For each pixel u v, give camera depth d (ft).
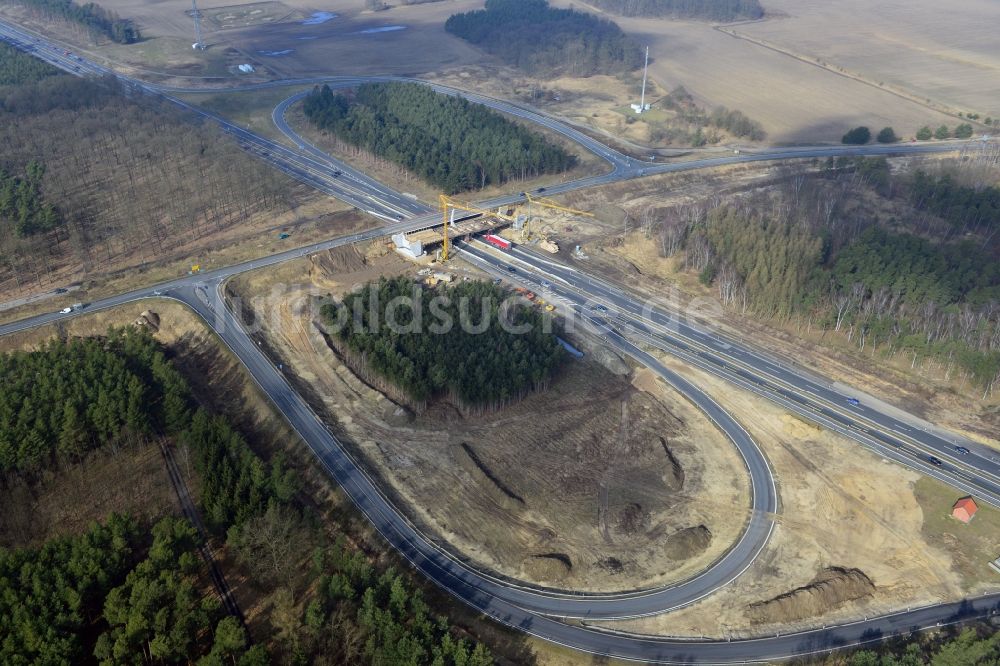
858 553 470.80
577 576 448.65
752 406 592.60
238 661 364.58
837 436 560.20
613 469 531.91
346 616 382.63
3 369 550.77
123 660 354.13
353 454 530.68
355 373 615.16
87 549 399.65
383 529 471.62
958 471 527.40
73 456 508.53
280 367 611.88
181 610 374.22
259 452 530.68
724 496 512.22
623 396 606.55
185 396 557.74
